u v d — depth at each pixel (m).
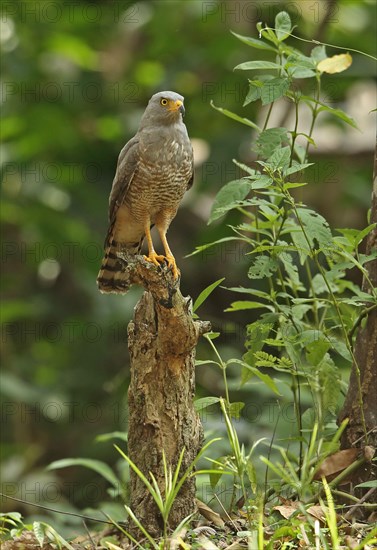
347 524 6.42
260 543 5.45
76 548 6.74
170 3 15.36
